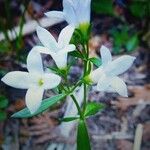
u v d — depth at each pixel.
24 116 0.06
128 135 0.09
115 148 0.09
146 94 0.09
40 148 0.09
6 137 0.09
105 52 0.05
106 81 0.05
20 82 0.05
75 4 0.06
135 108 0.09
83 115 0.06
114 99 0.09
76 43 0.06
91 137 0.09
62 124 0.09
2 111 0.09
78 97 0.08
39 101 0.05
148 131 0.09
